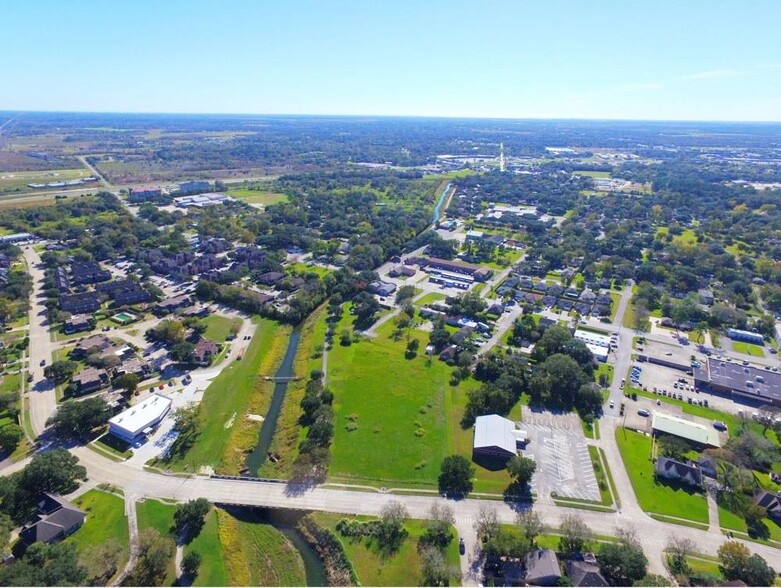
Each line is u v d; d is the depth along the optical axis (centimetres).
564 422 14612
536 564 9781
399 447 13488
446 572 9531
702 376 16812
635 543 10162
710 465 12569
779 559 10319
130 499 11625
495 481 12288
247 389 16438
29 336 19075
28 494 11200
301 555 10594
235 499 11750
